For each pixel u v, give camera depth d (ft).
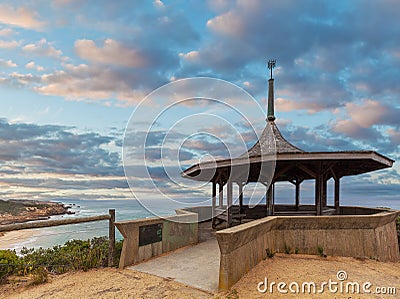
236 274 15.60
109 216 19.67
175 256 21.70
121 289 15.42
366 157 24.13
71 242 26.00
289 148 28.71
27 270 19.04
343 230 21.84
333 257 21.07
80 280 17.04
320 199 27.61
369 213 34.71
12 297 15.07
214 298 13.91
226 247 14.78
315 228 21.56
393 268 20.24
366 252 22.00
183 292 14.79
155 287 15.53
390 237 25.50
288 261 19.48
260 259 18.92
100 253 20.62
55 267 19.71
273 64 33.65
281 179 39.60
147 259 20.86
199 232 32.45
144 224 20.84
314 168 29.12
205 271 18.03
